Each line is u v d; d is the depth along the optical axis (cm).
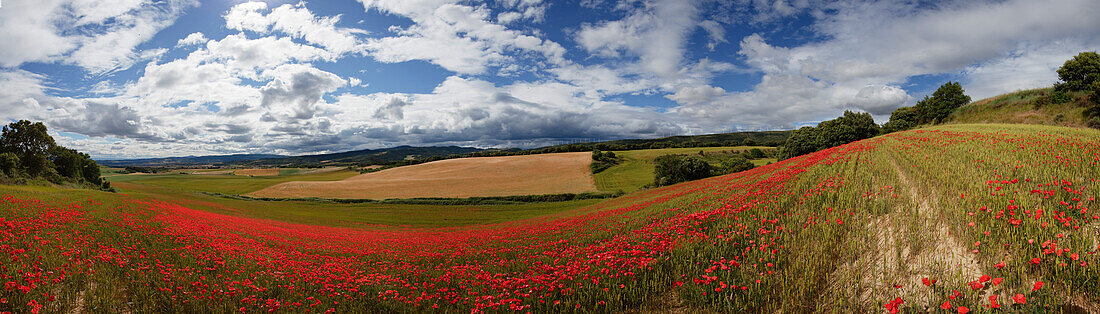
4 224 1202
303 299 829
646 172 7925
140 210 2194
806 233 839
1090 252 504
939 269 580
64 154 7538
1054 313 441
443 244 1897
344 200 6156
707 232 1036
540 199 5928
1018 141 1822
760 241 824
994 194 791
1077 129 2945
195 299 775
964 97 7438
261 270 1098
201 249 1283
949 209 780
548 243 1472
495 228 2862
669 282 729
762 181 2052
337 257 1510
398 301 805
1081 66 5197
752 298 610
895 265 636
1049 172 984
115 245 1148
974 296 492
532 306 720
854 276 625
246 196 6869
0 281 716
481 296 804
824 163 2275
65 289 739
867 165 1839
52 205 1869
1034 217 618
